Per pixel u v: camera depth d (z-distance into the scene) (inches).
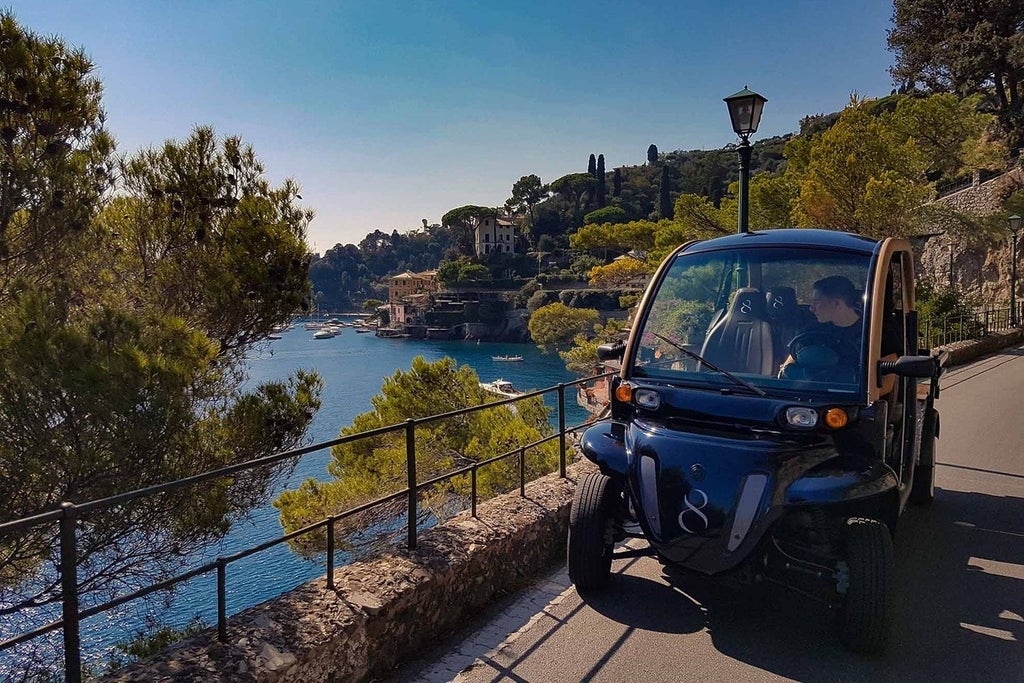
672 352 165.9
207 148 375.6
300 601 128.7
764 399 143.6
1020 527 220.8
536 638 145.3
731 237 186.1
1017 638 145.3
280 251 376.5
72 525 97.8
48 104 296.0
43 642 282.4
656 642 143.0
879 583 131.0
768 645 141.7
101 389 249.0
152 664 106.0
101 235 344.8
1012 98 1822.1
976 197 1563.7
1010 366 685.3
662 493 140.6
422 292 7229.3
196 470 308.0
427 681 128.0
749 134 320.8
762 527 131.6
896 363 142.3
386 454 498.0
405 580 138.8
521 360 4370.1
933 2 1844.2
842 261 162.4
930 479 236.1
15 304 270.7
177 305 354.3
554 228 7465.6
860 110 996.6
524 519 179.8
